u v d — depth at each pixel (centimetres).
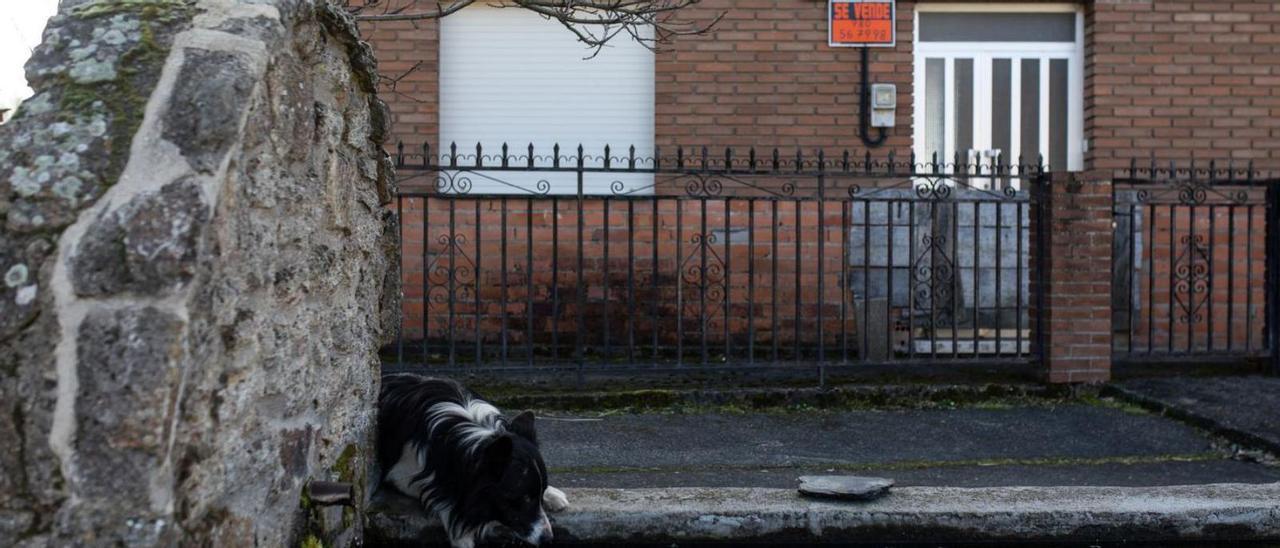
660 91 872
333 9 331
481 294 852
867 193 873
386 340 420
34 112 260
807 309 862
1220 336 875
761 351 840
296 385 311
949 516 409
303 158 314
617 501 420
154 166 250
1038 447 572
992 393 700
